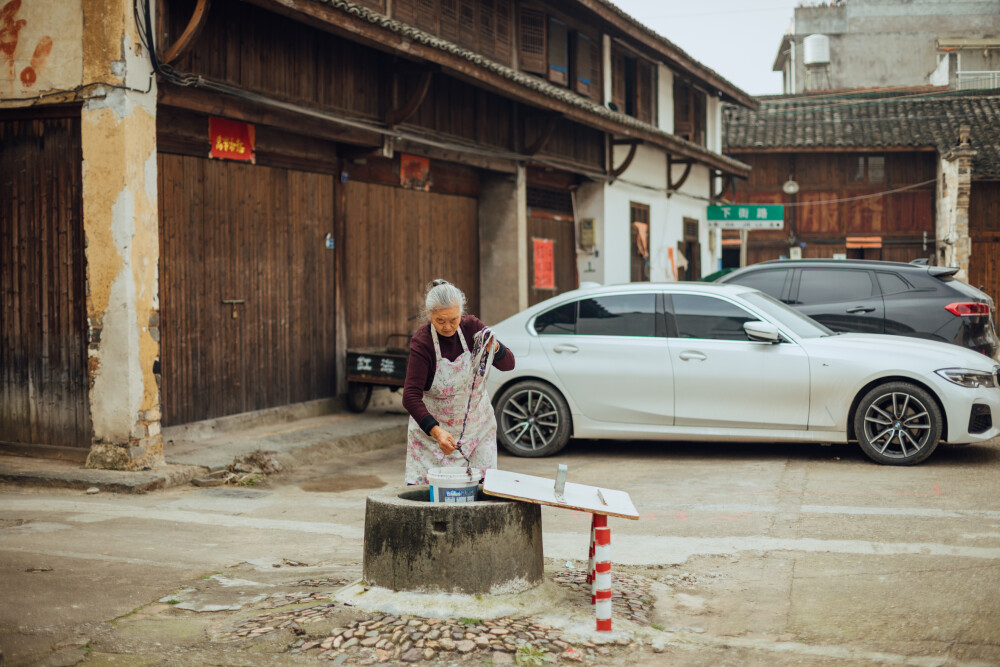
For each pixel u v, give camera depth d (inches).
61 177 305.6
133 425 299.1
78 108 299.7
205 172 358.3
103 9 291.4
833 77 1562.5
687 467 327.0
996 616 171.2
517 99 494.6
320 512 270.1
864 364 322.7
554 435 353.7
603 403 349.1
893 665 151.7
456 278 548.7
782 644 161.3
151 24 303.6
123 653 155.5
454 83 509.4
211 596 184.7
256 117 363.3
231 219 373.1
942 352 324.8
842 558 209.8
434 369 182.5
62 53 298.2
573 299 364.5
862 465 321.7
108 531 237.3
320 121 401.1
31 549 216.5
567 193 679.1
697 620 174.6
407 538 168.6
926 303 404.5
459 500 173.5
